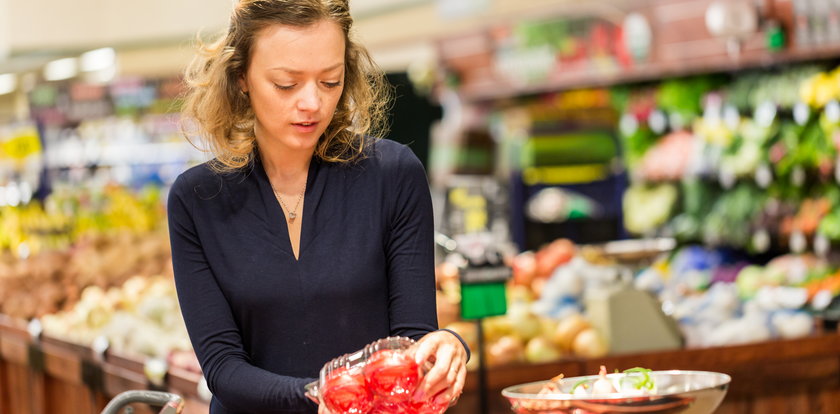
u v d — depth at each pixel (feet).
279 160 6.57
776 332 12.62
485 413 10.75
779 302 14.62
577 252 16.81
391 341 5.79
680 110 21.94
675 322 12.66
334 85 6.17
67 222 29.86
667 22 20.34
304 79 6.06
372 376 5.58
